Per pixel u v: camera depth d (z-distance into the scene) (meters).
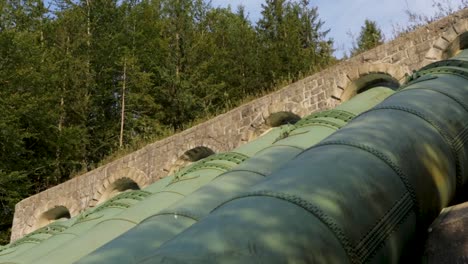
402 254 4.16
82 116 26.53
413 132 4.78
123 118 26.45
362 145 4.38
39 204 16.69
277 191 3.69
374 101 9.02
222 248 3.12
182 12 29.81
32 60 23.19
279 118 12.34
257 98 13.98
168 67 28.00
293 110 11.81
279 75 29.36
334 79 11.38
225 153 9.02
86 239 6.83
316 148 4.53
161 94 27.95
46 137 24.44
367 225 3.69
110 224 7.20
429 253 4.43
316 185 3.75
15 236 16.95
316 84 11.66
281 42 30.58
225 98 27.70
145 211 7.45
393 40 10.76
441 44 9.99
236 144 12.56
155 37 29.27
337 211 3.58
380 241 3.77
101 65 27.62
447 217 4.63
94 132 27.38
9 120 21.61
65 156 25.50
